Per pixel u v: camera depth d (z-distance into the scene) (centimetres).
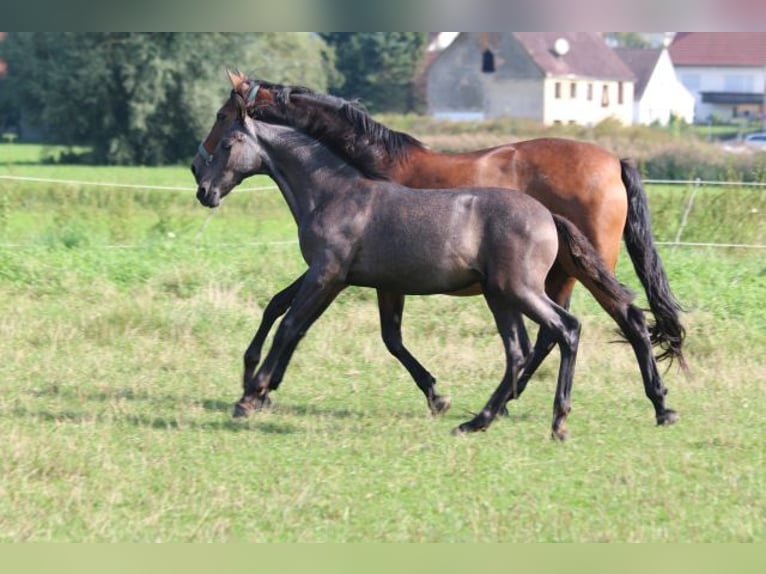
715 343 1498
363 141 1155
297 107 1162
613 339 1534
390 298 1194
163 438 1060
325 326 1561
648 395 1152
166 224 2339
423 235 1065
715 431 1123
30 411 1155
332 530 832
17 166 5650
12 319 1555
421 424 1137
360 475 959
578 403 1248
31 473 934
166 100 5972
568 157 1207
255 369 1300
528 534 828
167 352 1437
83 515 848
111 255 1933
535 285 1053
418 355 1444
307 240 1111
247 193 3061
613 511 882
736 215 2266
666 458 1020
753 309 1655
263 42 6353
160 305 1620
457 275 1070
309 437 1066
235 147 1166
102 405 1189
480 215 1062
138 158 6134
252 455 1009
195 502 880
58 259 1880
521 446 1053
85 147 6481
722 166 4581
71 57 6019
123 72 5875
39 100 6494
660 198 2448
